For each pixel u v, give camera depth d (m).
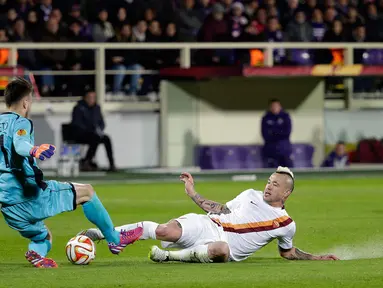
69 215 30.23
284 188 19.38
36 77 47.38
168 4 49.03
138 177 44.53
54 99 47.56
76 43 47.59
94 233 19.89
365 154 49.66
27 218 18.56
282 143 47.81
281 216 19.48
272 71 47.22
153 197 36.28
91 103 45.56
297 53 50.62
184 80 48.03
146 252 22.80
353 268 18.34
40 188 18.44
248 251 19.55
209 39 48.91
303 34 50.69
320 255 20.95
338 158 49.16
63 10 48.44
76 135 45.56
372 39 52.22
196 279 16.80
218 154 48.38
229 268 18.39
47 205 18.58
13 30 47.25
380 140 49.75
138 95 48.44
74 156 45.16
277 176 19.41
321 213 30.97
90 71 48.03
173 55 49.06
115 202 34.44
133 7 48.59
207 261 19.39
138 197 36.25
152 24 48.47
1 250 23.08
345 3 52.75
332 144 49.34
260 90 48.72
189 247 19.53
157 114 48.03
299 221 28.73
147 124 47.91
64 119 46.75
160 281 16.59
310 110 49.06
